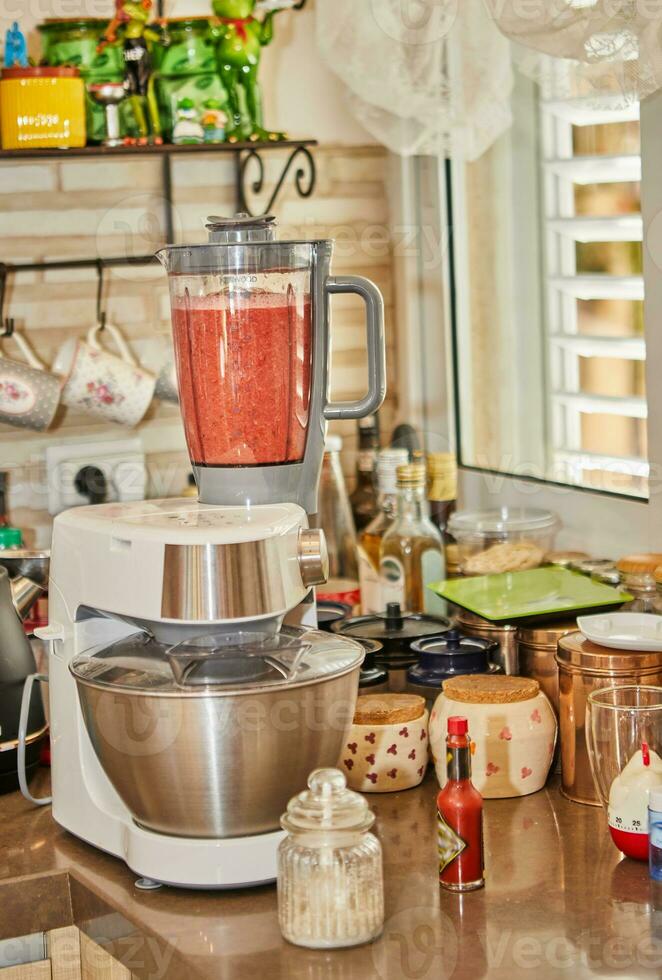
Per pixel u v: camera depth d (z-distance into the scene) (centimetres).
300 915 105
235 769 110
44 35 195
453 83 205
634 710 119
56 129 190
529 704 136
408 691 150
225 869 114
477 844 114
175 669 112
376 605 190
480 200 210
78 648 126
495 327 210
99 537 120
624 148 181
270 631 118
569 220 192
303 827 105
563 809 132
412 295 224
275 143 203
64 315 207
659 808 112
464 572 173
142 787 113
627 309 183
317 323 129
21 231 204
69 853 127
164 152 197
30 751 144
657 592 148
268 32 201
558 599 151
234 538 112
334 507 200
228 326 125
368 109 215
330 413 131
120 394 194
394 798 136
